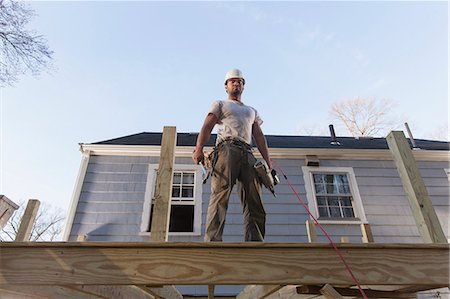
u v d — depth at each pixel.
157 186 1.71
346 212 6.34
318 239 5.71
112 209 5.71
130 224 5.59
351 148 7.12
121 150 6.40
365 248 1.41
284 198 6.16
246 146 2.24
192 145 7.05
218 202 1.98
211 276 1.27
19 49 8.30
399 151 1.87
